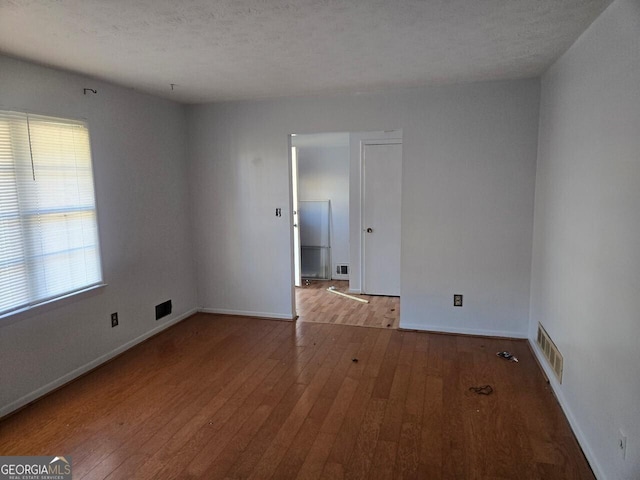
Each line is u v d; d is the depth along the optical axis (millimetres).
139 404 2863
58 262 3055
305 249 6688
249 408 2803
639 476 1668
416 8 2002
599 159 2139
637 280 1703
